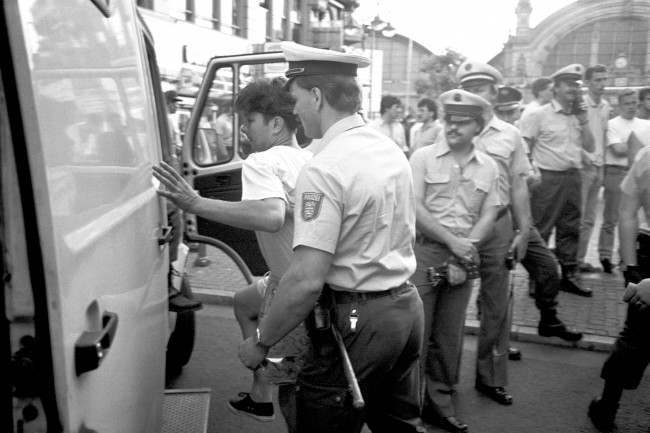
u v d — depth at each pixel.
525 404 4.34
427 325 3.76
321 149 2.34
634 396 4.51
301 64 2.38
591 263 8.49
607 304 6.43
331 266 2.29
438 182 3.73
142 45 2.65
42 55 1.23
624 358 3.77
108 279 1.56
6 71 1.14
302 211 2.20
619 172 7.66
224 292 6.70
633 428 4.02
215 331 5.71
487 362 4.36
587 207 7.75
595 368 5.01
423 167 3.79
